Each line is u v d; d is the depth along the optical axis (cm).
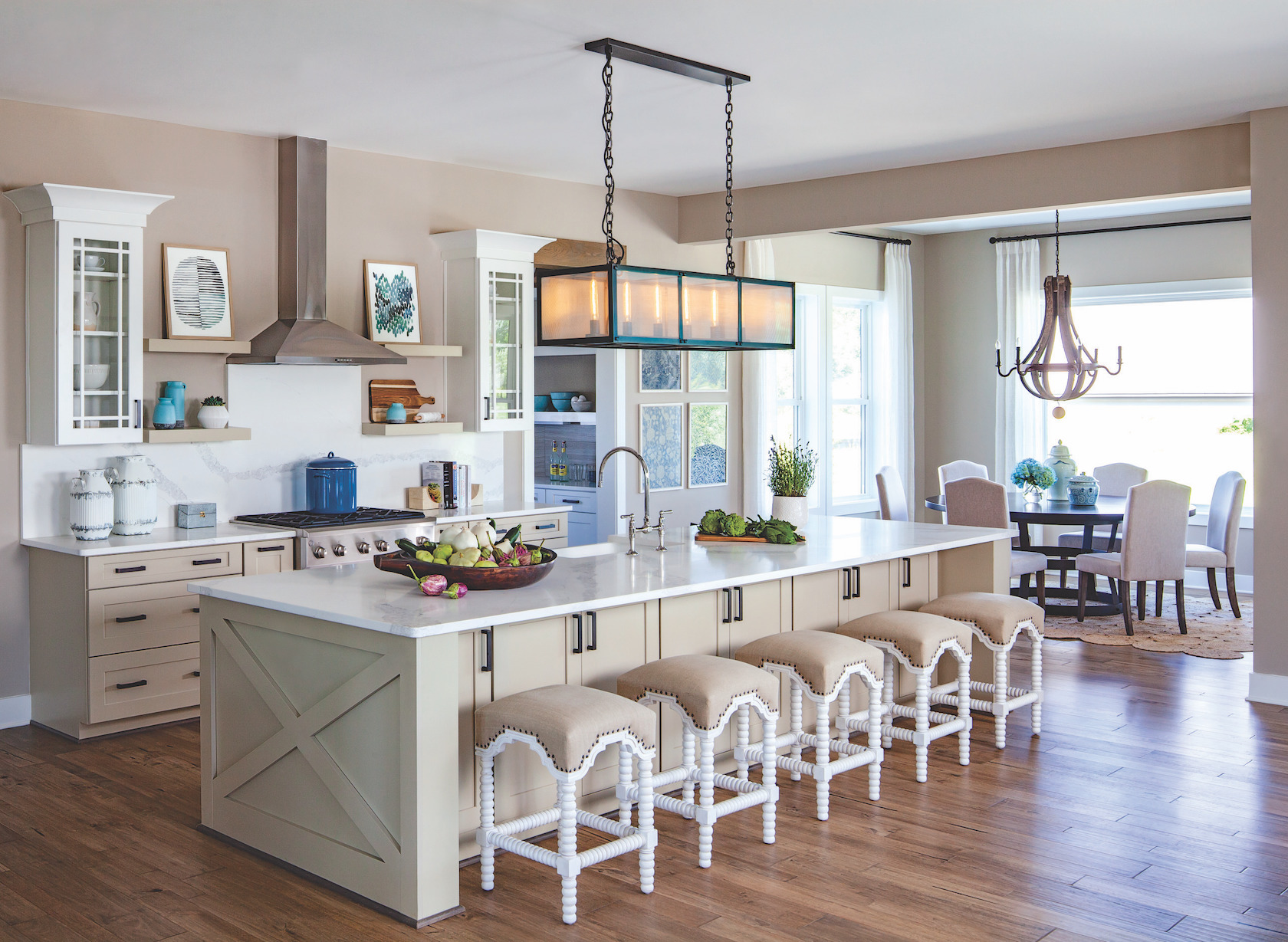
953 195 637
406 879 308
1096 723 505
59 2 366
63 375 476
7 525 494
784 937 298
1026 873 339
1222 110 521
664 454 780
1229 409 856
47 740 479
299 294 560
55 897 325
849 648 396
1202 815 389
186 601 496
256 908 318
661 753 402
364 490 610
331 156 586
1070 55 434
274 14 380
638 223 739
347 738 326
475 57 431
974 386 970
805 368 886
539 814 343
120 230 489
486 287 627
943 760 452
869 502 951
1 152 481
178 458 539
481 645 344
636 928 304
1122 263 887
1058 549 778
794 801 405
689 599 408
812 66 447
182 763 448
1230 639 680
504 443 678
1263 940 296
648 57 429
